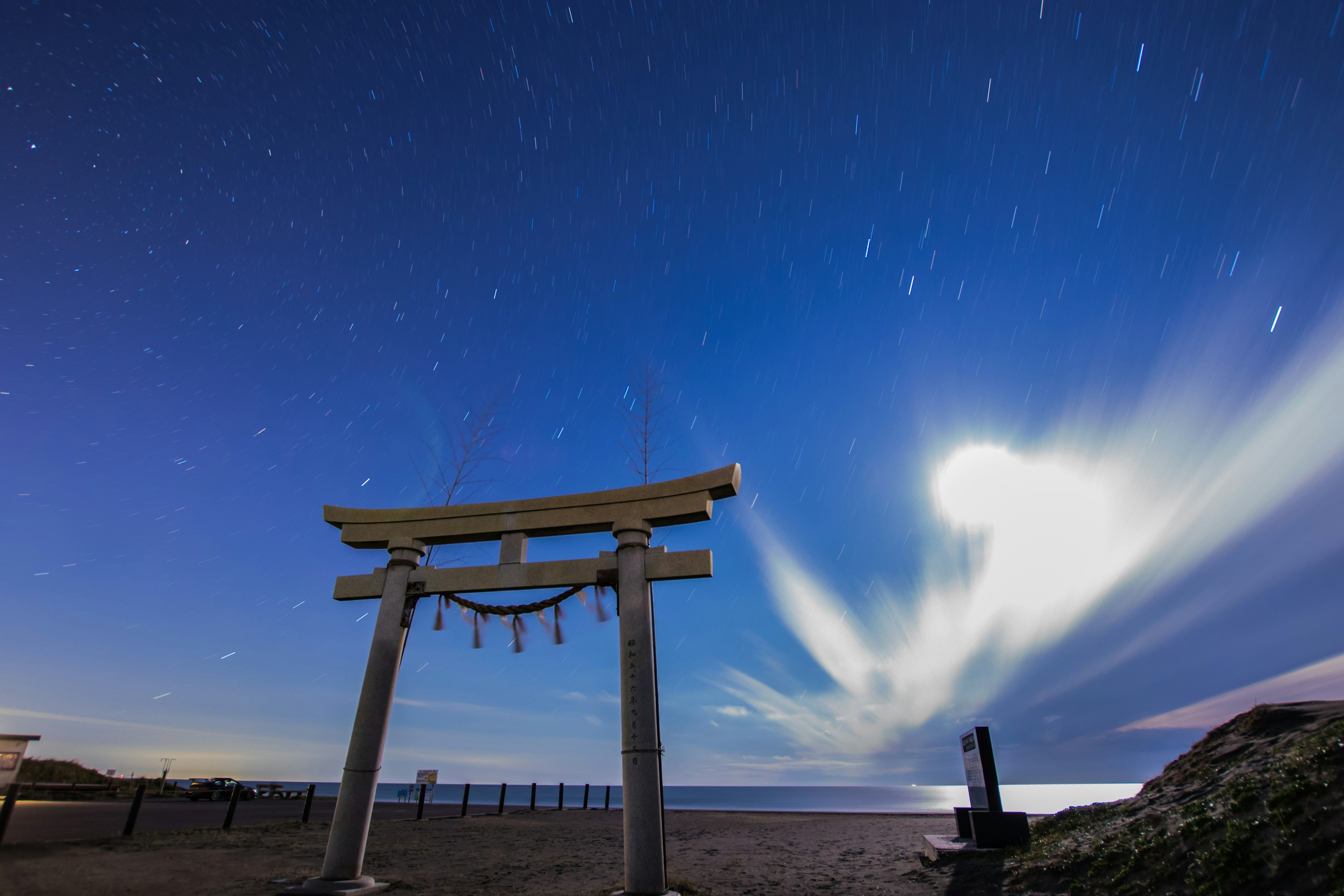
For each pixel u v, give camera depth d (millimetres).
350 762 8906
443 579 9758
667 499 9117
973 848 9656
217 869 9508
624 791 7871
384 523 10258
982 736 10477
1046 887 7328
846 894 8125
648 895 7387
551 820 19078
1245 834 5934
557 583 9305
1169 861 6406
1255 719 9992
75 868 9008
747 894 8172
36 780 24531
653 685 8312
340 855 8461
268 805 23984
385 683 9336
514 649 9797
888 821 18031
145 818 16500
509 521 9797
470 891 8570
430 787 27078
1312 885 4965
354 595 10141
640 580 8805
